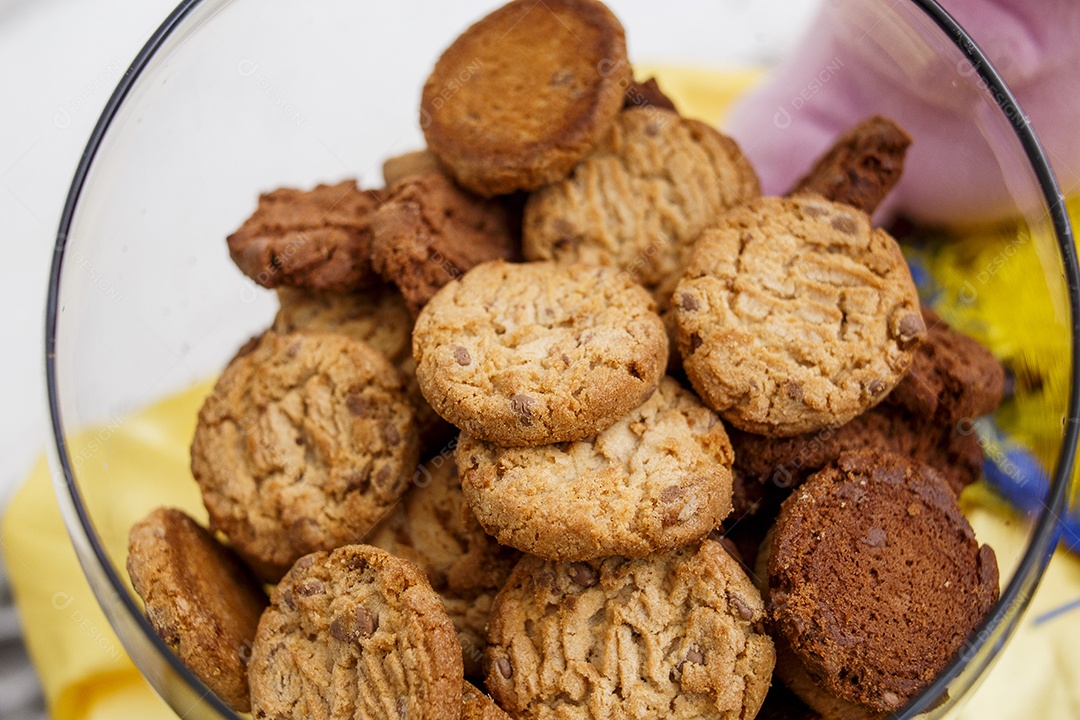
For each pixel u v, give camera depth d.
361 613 0.30
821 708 0.31
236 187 0.39
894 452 0.33
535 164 0.34
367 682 0.30
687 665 0.30
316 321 0.35
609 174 0.35
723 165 0.35
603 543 0.30
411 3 0.39
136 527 0.33
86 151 0.34
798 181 0.37
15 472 0.44
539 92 0.35
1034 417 0.34
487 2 0.39
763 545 0.32
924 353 0.33
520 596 0.31
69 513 0.33
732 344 0.32
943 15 0.33
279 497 0.33
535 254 0.34
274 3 0.37
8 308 0.46
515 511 0.30
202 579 0.32
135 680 0.38
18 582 0.39
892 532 0.31
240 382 0.34
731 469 0.32
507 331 0.32
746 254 0.33
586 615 0.31
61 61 0.47
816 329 0.32
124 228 0.36
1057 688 0.37
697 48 0.42
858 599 0.31
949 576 0.31
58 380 0.34
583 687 0.30
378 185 0.39
